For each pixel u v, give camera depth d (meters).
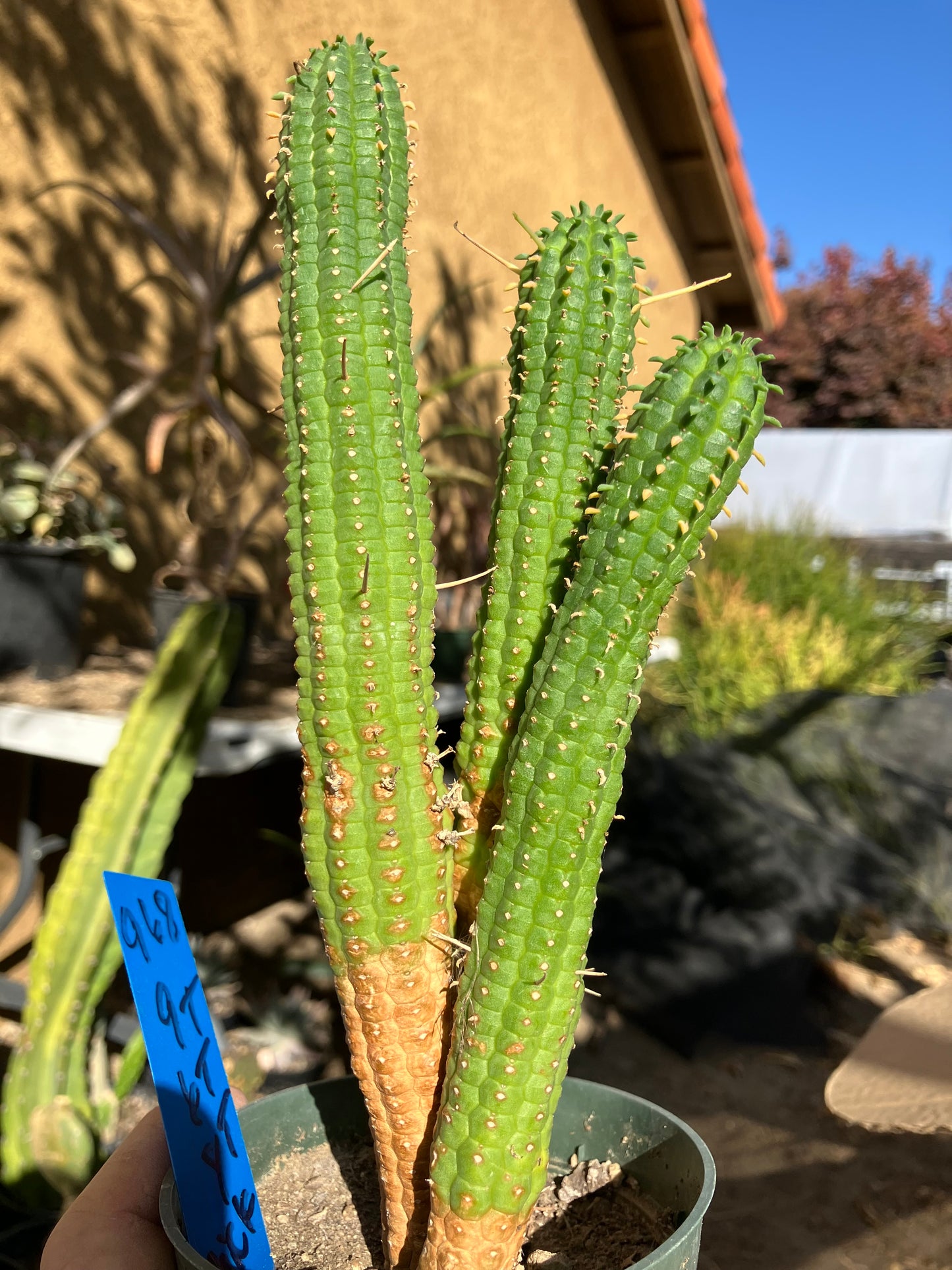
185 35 2.81
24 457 1.99
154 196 2.76
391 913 0.59
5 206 2.39
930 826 3.13
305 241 0.57
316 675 0.57
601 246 0.62
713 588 4.22
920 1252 1.76
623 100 4.89
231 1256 0.61
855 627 4.34
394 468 0.57
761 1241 1.80
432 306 3.82
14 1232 1.35
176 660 1.45
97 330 2.62
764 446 8.91
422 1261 0.58
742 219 5.57
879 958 2.86
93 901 1.39
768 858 2.76
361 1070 0.62
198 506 2.06
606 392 0.62
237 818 2.71
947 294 14.60
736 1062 2.39
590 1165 0.73
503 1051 0.54
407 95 3.53
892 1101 0.74
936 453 8.33
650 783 2.91
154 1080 0.59
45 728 1.68
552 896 0.53
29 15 2.41
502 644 0.63
